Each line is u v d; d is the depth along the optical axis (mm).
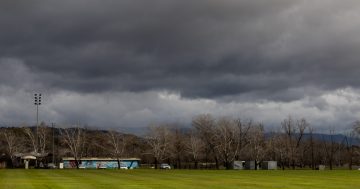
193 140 182375
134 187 55938
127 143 197500
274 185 62094
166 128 183250
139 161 181375
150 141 181625
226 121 182125
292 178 83688
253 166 176625
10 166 165500
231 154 182500
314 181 73125
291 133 196375
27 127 195375
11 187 54531
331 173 114375
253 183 66438
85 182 65562
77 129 189000
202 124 184000
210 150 186000
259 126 190250
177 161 195000
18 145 186750
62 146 198500
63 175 89750
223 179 77938
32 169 135750
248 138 187375
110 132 195500
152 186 58125
